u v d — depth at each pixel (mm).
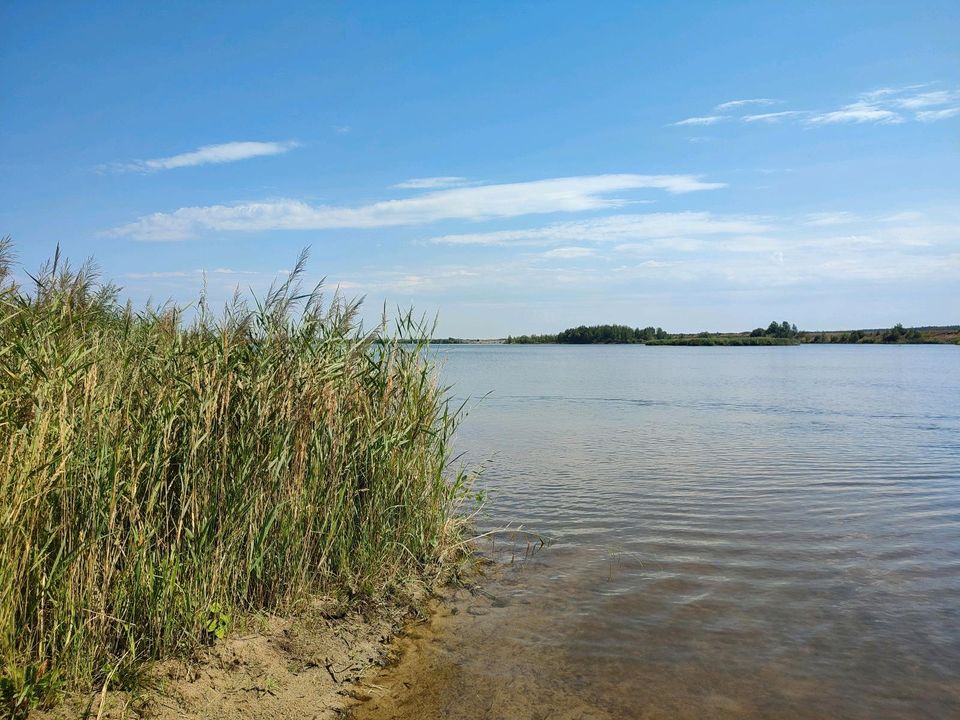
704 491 13508
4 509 4961
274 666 5922
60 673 4934
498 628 7355
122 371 6469
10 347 5668
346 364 8398
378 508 8297
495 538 10492
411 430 8906
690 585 8562
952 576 8836
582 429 23016
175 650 5707
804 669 6508
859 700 5988
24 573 5121
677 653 6812
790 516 11648
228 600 6449
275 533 7074
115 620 5543
